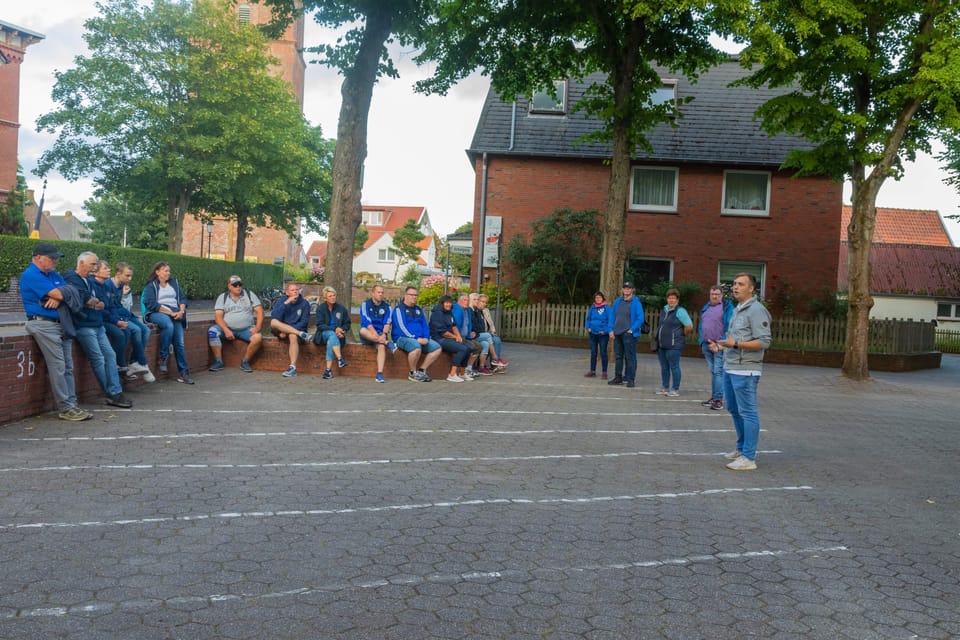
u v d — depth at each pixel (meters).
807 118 17.09
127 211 65.94
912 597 4.24
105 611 3.63
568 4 17.73
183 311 11.74
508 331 24.00
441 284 33.16
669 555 4.79
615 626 3.71
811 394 14.86
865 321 17.47
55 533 4.69
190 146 37.53
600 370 16.72
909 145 17.95
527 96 21.14
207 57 38.06
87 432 7.73
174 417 8.83
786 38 16.84
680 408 11.71
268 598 3.87
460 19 18.66
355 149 15.14
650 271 26.86
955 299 45.12
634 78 19.25
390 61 16.05
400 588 4.07
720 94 28.08
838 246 26.30
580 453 7.96
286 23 15.91
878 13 16.36
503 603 3.93
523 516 5.52
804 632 3.72
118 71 36.81
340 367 13.59
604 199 26.36
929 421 11.74
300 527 5.03
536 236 25.61
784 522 5.63
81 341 8.93
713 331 11.73
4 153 38.19
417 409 10.41
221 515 5.21
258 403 10.18
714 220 26.45
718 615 3.89
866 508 6.12
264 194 40.88
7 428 7.75
